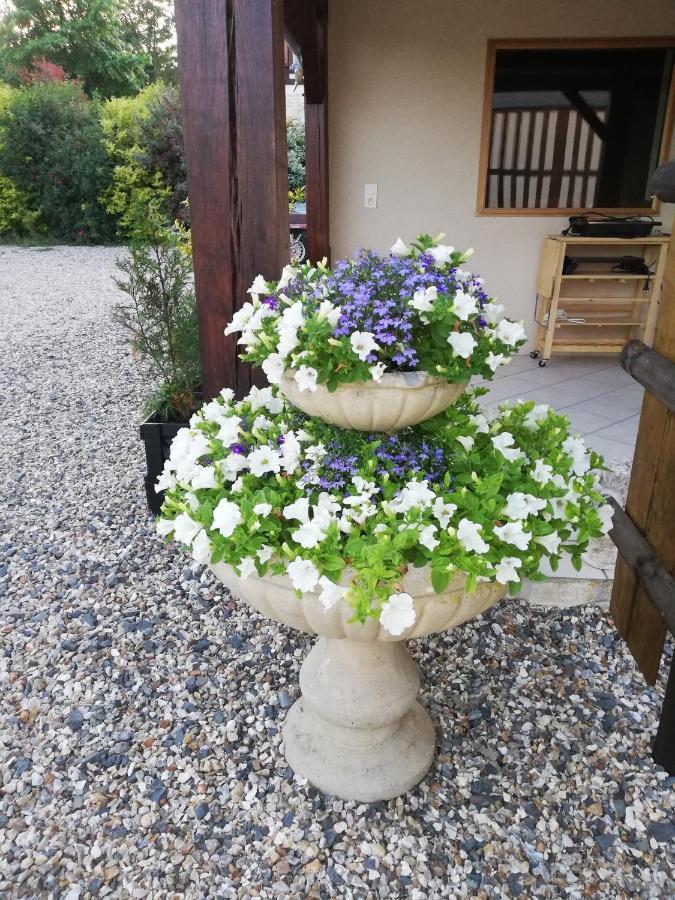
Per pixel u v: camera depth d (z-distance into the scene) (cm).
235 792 170
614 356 500
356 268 138
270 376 138
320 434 152
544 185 473
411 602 123
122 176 1195
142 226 325
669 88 446
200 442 153
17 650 224
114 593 255
